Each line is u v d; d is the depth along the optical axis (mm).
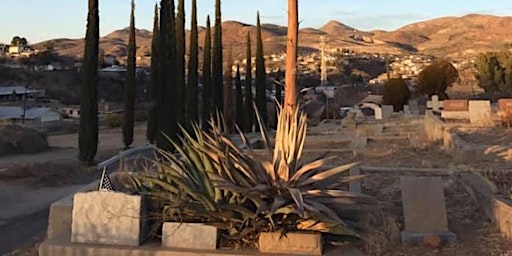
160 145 23000
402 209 7621
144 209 6480
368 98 57562
